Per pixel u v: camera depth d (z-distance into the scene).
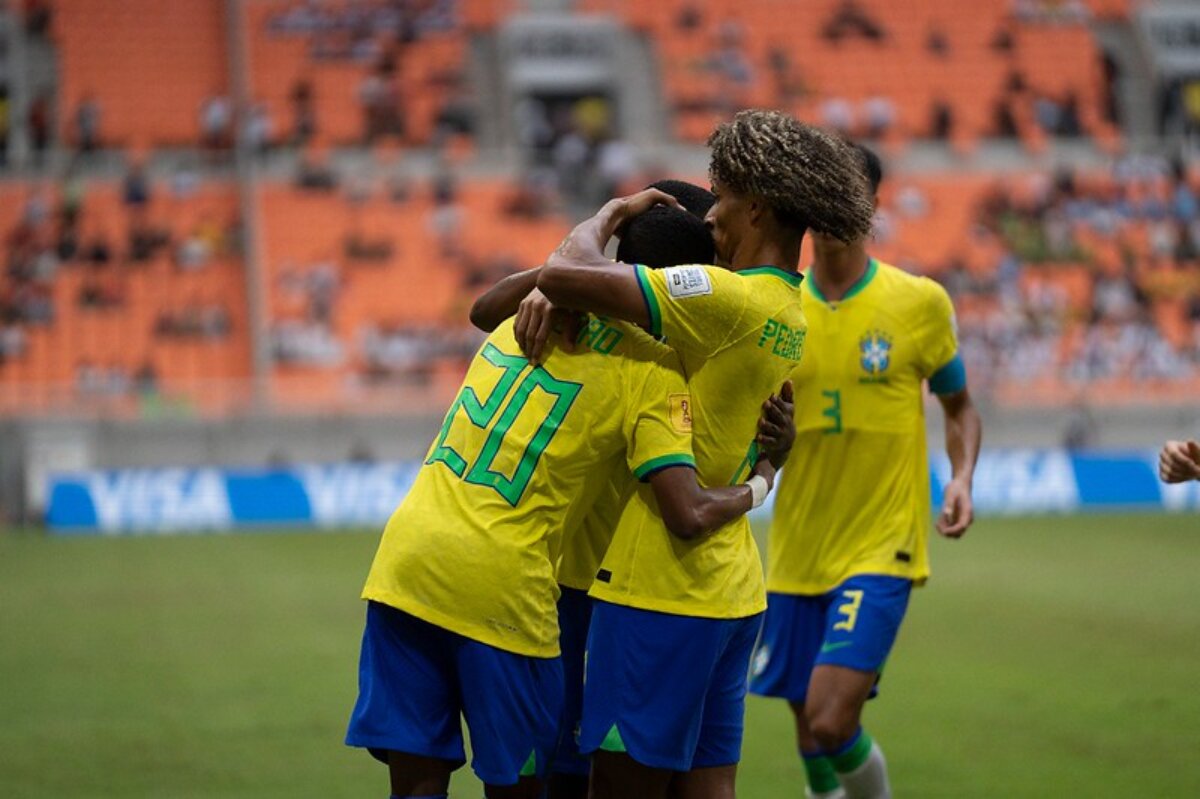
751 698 34.97
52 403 86.00
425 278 99.69
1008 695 34.59
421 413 86.00
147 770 27.31
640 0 122.06
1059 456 83.00
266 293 97.12
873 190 20.52
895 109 117.31
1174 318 100.19
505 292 15.96
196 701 33.94
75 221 100.25
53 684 36.06
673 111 115.38
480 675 14.56
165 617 47.12
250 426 83.81
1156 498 83.19
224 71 113.19
